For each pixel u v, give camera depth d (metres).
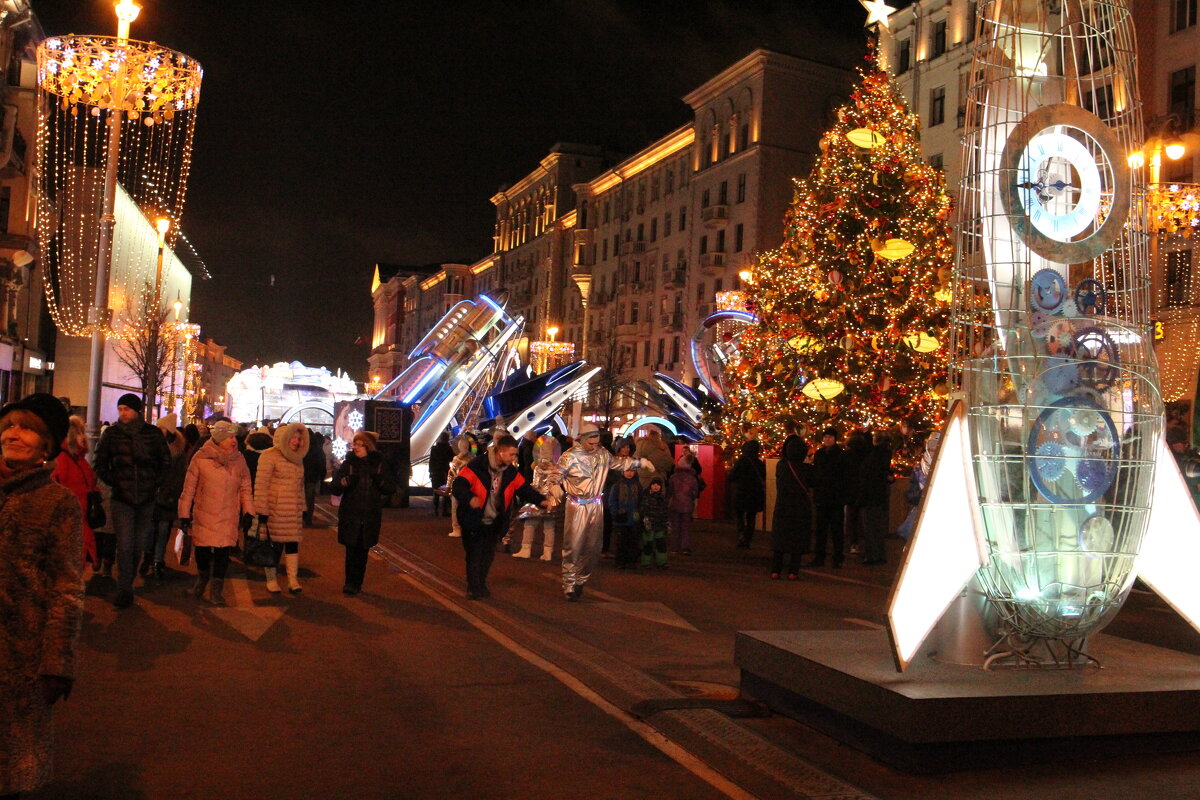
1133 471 5.95
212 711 6.41
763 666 6.50
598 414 52.06
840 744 5.80
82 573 3.85
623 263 77.75
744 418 23.52
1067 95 6.30
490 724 6.23
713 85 64.88
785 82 60.91
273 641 8.73
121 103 17.09
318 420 53.31
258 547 11.60
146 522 10.59
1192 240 31.91
